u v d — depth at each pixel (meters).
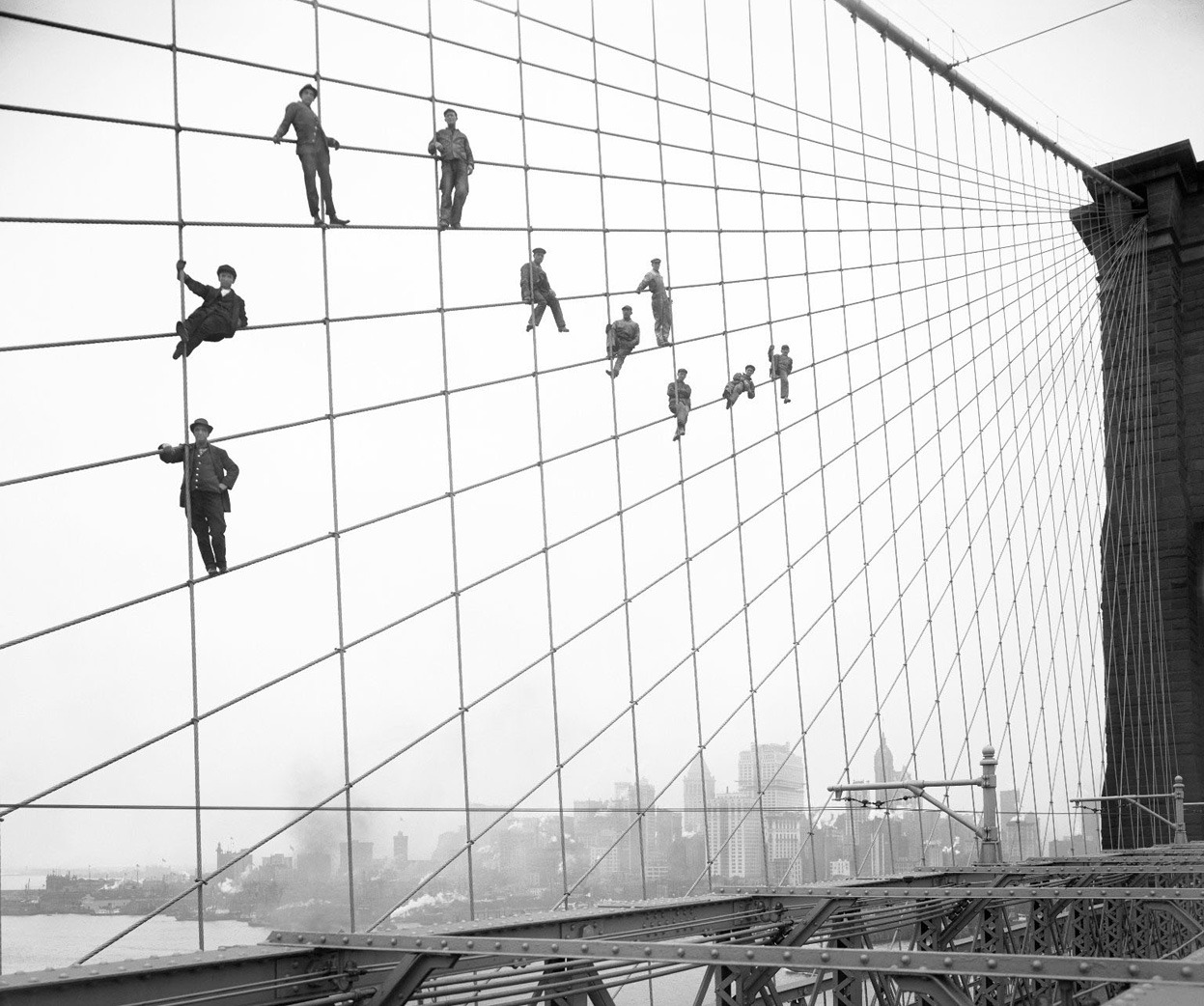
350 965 7.24
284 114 12.28
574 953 6.22
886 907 11.44
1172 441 42.50
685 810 16.16
